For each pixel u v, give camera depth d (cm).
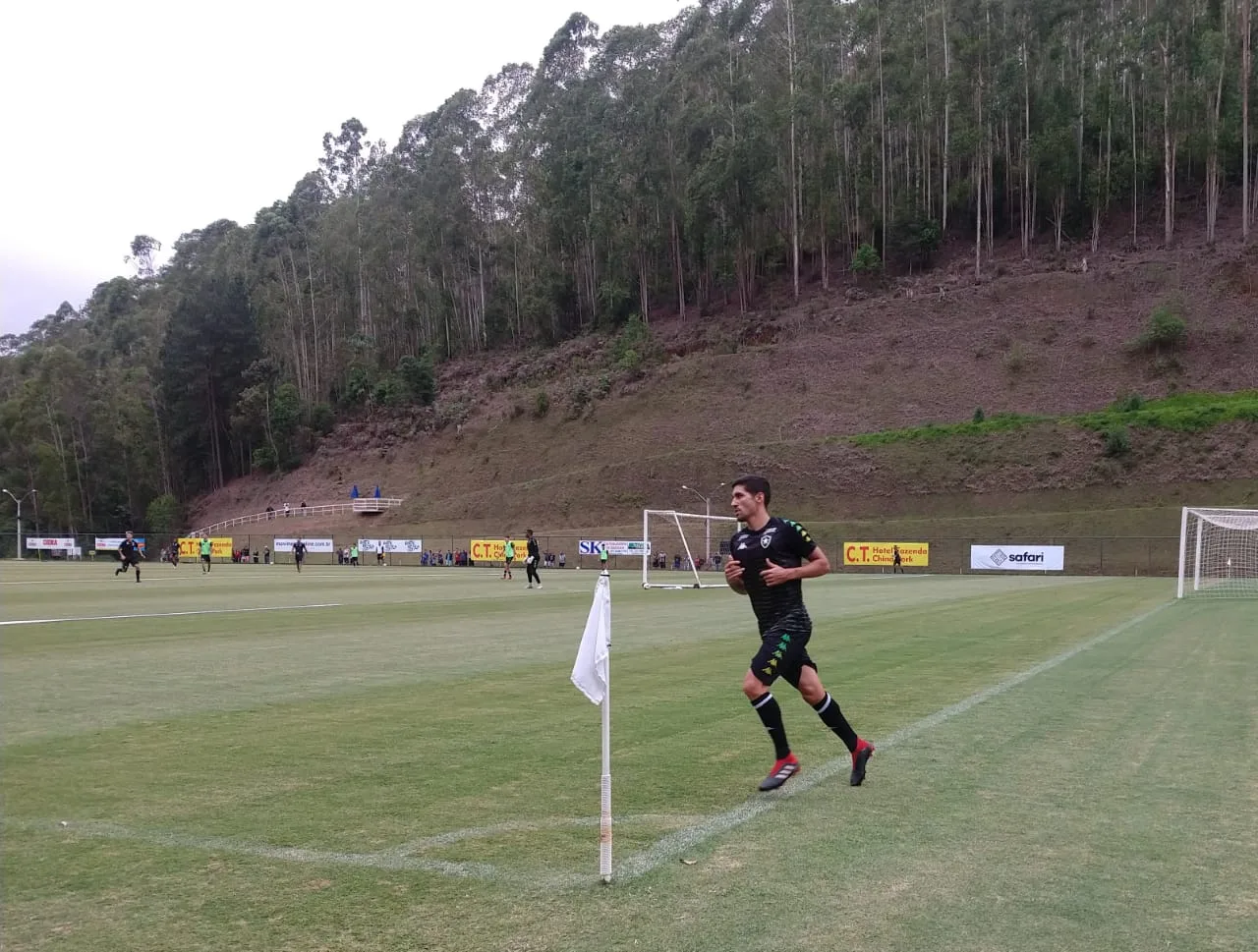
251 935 375
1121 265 7719
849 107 9219
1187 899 410
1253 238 7456
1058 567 4947
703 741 739
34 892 425
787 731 778
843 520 6281
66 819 537
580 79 11575
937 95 8838
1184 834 502
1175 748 711
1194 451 5828
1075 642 1468
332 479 9275
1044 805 557
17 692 1008
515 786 605
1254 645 1412
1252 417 5838
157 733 783
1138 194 8706
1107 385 6775
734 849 477
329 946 364
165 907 406
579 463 7862
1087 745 722
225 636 1609
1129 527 5397
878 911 396
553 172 10588
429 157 11856
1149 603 2409
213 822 530
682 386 8200
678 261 9669
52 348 10612
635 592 3131
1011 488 6088
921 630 1667
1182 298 7169
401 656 1309
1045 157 8281
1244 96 7631
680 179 9681
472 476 8325
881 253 9394
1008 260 8538
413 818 534
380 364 11344
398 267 11712
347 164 13850
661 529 6731
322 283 11712
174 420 10538
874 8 9388
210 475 10806
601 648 445
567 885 427
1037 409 6788
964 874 439
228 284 10906
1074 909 399
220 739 758
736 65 9781
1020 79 8812
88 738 765
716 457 7144
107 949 365
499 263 11456
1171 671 1131
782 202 9275
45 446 9569
